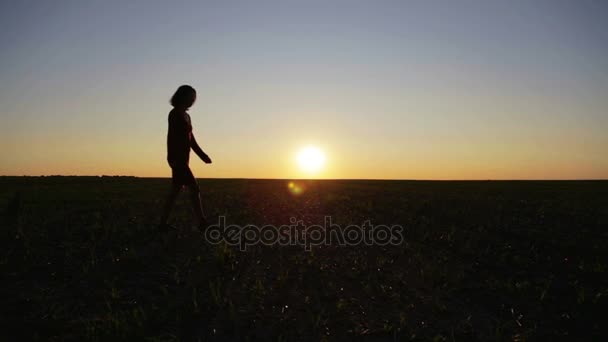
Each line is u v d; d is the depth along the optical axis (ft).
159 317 13.04
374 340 12.29
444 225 29.01
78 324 12.47
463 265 19.80
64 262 17.74
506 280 17.72
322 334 12.51
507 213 35.29
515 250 22.43
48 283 15.49
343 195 49.14
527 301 15.46
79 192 45.73
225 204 36.65
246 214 31.45
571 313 14.38
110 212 29.53
